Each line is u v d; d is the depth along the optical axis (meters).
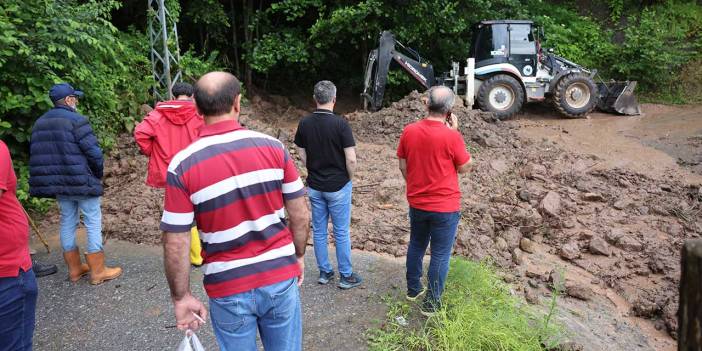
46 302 4.01
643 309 4.72
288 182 2.26
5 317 2.53
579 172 7.99
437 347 3.32
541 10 16.61
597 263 5.60
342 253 4.05
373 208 6.25
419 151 3.46
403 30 12.39
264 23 13.88
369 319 3.70
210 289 2.13
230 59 14.66
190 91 4.04
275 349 2.31
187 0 13.25
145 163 7.39
